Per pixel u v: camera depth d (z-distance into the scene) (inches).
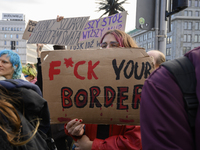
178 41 2148.1
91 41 107.6
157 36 129.2
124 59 51.1
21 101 46.9
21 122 43.1
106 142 50.5
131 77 50.5
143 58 50.5
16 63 79.9
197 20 2154.3
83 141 54.4
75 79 52.6
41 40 94.2
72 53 53.5
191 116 26.2
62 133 93.0
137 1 126.9
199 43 2165.4
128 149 48.4
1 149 36.1
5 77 79.5
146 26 128.6
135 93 50.1
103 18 106.7
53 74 53.7
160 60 90.6
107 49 52.2
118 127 53.9
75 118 52.4
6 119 39.3
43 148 47.8
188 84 27.1
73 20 88.7
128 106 50.2
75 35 85.0
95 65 51.9
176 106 26.5
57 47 114.6
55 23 93.0
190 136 25.9
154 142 26.2
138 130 51.2
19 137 40.4
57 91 53.2
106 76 51.3
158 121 26.7
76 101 52.4
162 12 128.4
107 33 62.0
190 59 29.0
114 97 50.8
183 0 122.0
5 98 43.7
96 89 51.6
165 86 27.6
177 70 28.0
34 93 50.6
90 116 51.7
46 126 54.8
